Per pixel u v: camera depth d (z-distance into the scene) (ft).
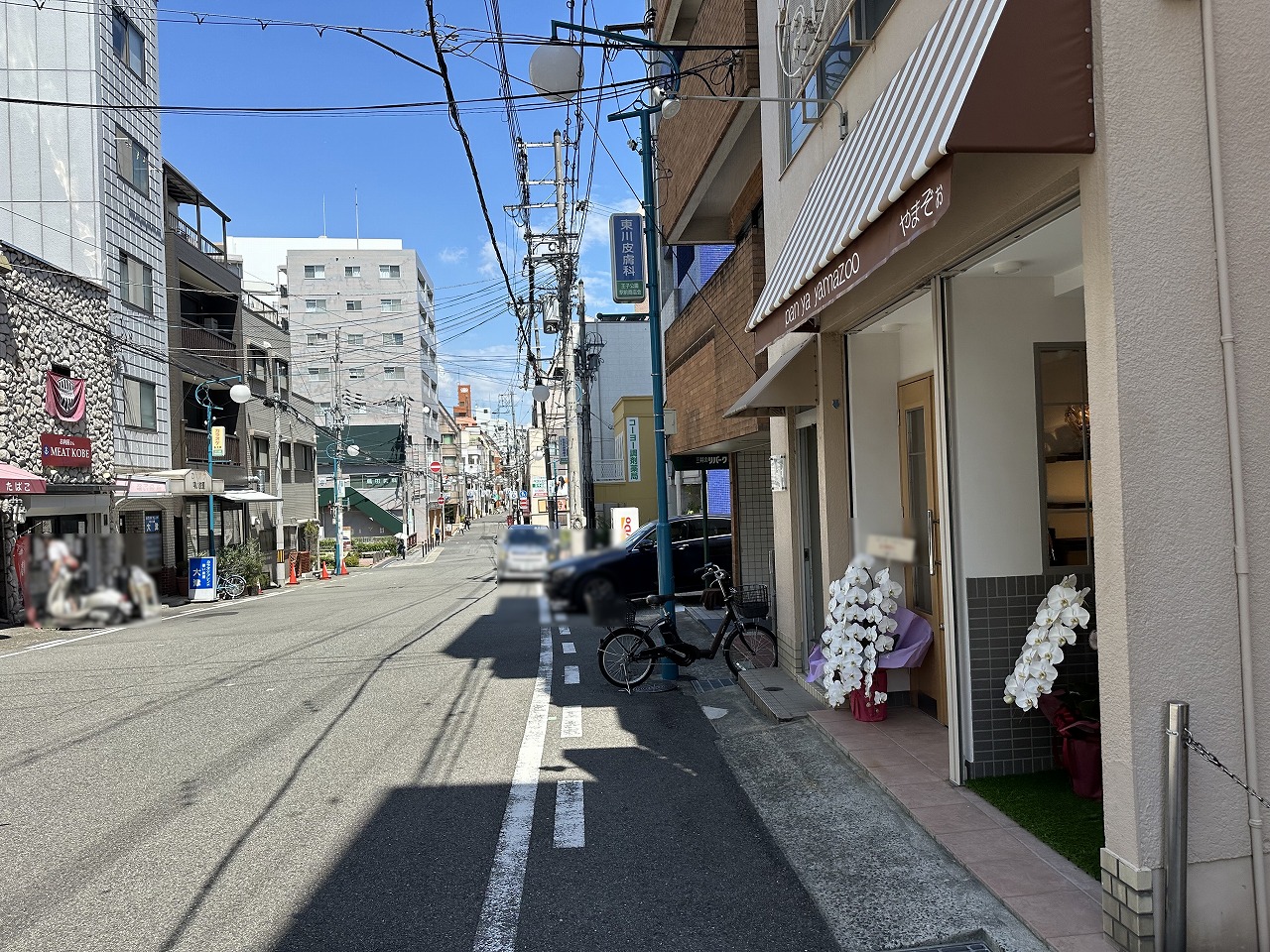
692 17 39.73
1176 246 10.06
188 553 80.43
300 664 33.63
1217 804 9.95
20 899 13.03
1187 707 9.63
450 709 25.27
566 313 71.10
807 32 21.79
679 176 37.99
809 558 27.02
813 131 22.70
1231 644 10.02
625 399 95.35
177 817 16.60
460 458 299.17
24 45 66.18
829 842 14.43
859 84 19.17
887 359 22.43
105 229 67.15
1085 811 14.35
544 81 26.21
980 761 16.28
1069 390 16.53
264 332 106.11
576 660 33.30
